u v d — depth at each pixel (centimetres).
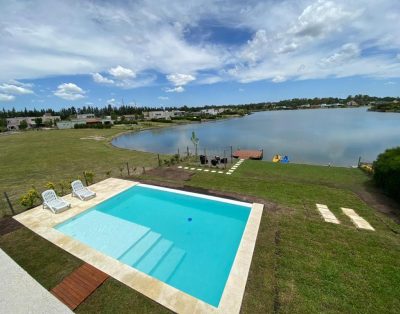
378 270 552
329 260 586
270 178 1340
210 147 3469
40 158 2153
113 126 6981
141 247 713
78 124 6719
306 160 2461
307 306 452
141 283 513
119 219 880
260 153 2700
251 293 484
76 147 2872
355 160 2441
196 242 752
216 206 985
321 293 484
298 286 502
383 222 785
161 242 749
